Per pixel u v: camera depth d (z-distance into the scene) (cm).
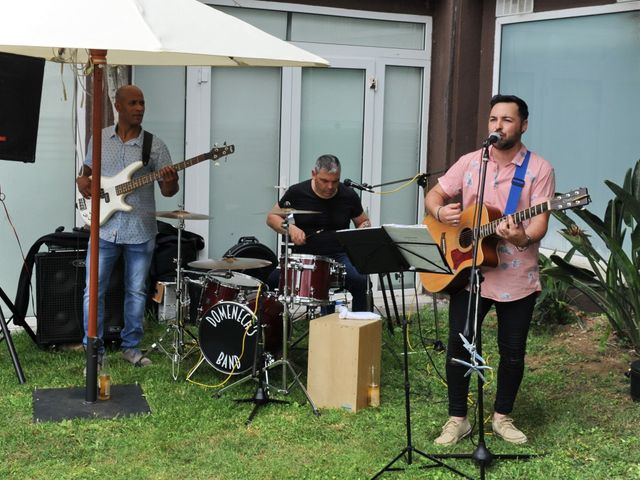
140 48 356
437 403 469
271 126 683
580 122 650
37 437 407
